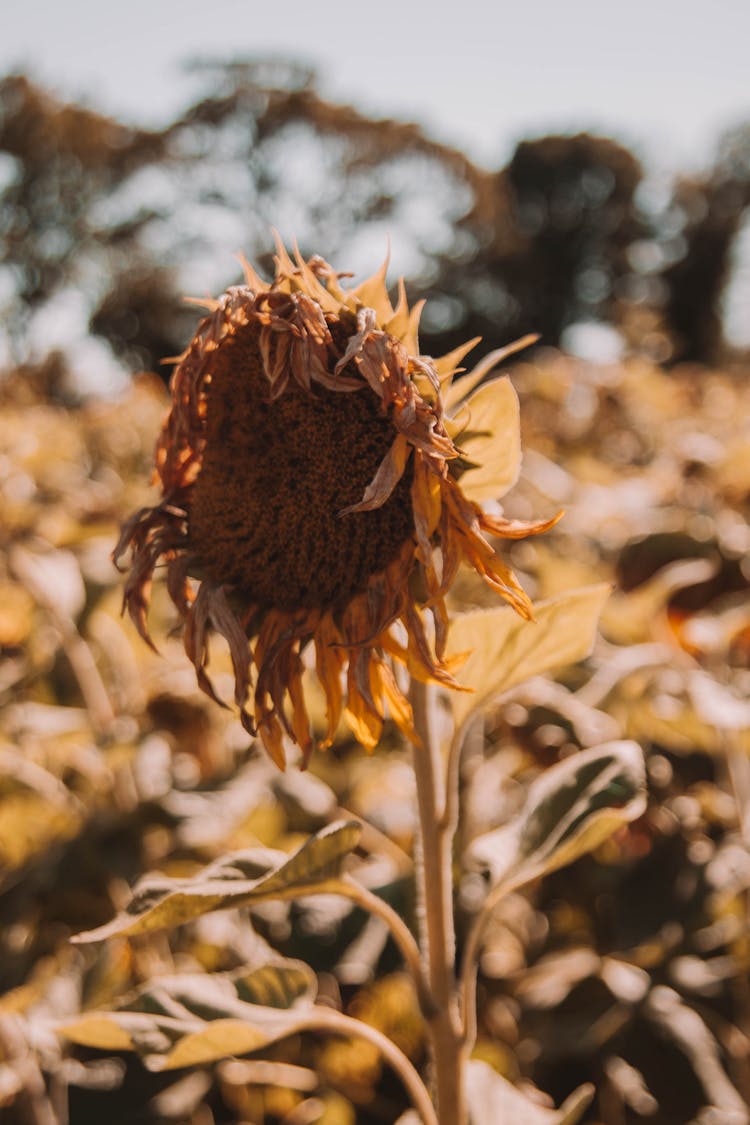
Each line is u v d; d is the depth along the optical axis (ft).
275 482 2.33
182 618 2.42
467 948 2.43
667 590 3.60
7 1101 3.27
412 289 64.08
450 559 2.19
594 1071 3.42
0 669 5.05
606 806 2.51
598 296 69.56
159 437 2.52
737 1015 3.37
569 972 3.60
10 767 3.86
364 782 4.30
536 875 2.41
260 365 2.35
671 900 3.25
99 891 3.66
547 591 3.97
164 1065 2.29
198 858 3.67
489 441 2.23
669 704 3.42
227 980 2.47
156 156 56.90
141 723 4.10
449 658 2.23
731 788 3.55
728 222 65.31
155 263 56.85
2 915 3.52
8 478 5.08
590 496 5.11
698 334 62.03
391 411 2.27
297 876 2.28
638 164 69.46
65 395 16.38
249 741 4.10
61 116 56.29
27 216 57.00
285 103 56.49
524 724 3.43
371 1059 3.71
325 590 2.33
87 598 4.13
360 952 3.47
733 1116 3.22
